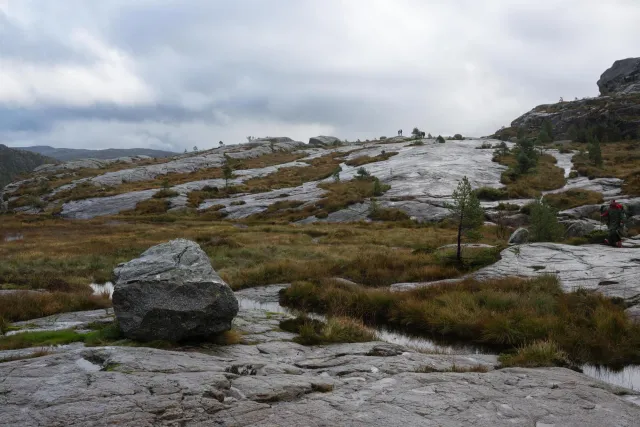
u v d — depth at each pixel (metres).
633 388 8.30
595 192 45.16
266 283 19.34
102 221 55.06
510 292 14.05
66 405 5.50
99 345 8.99
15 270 21.25
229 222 51.12
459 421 5.61
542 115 139.25
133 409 5.44
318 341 10.22
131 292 9.24
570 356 9.96
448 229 38.31
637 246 20.75
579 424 5.77
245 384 6.66
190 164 112.25
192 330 9.30
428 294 15.11
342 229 38.56
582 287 14.55
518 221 37.78
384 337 12.12
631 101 124.44
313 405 5.99
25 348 8.91
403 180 60.91
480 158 73.12
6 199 88.25
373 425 5.38
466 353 10.63
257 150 135.88
